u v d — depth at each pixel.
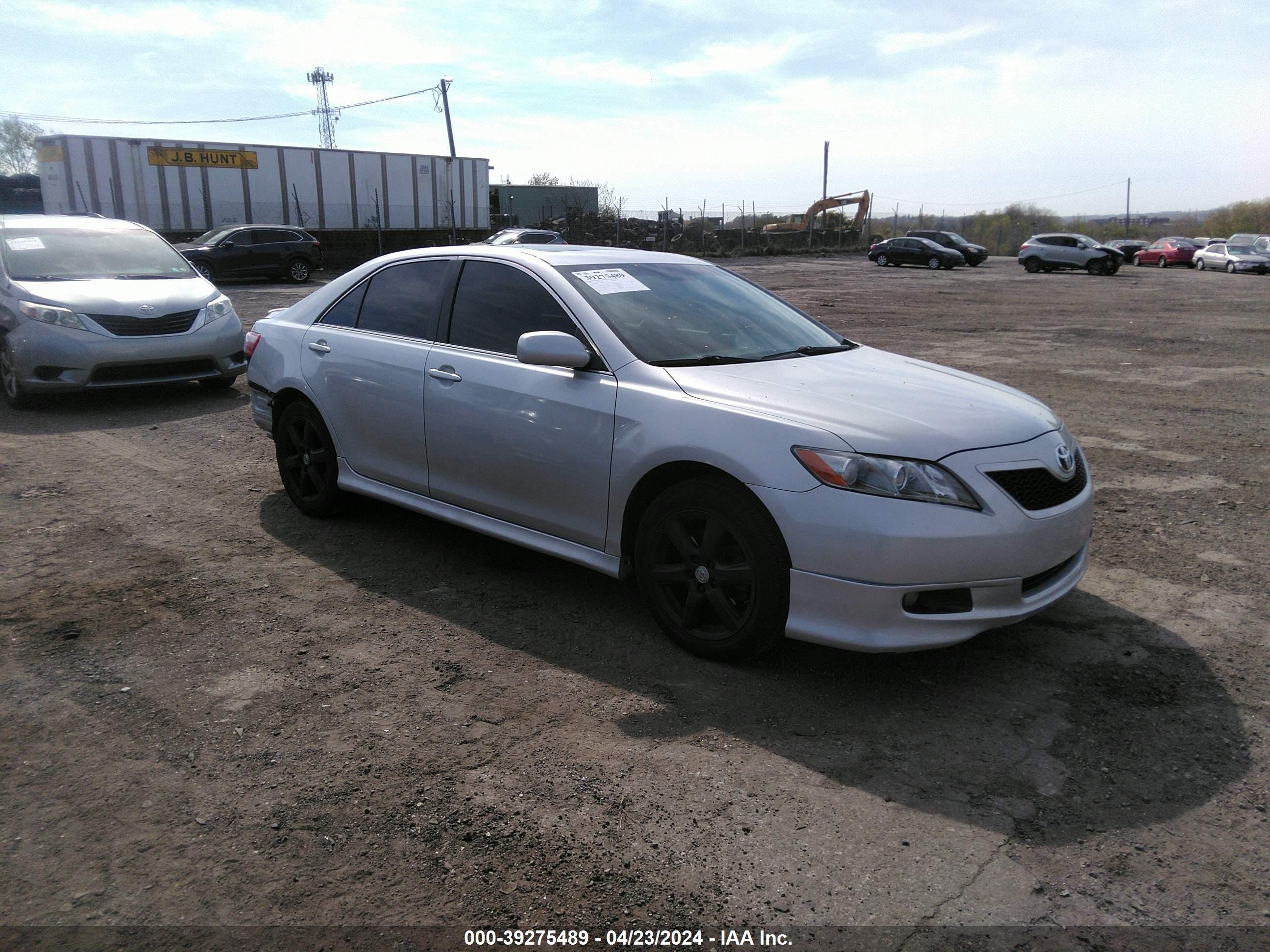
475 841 2.39
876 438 3.05
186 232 28.86
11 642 3.50
